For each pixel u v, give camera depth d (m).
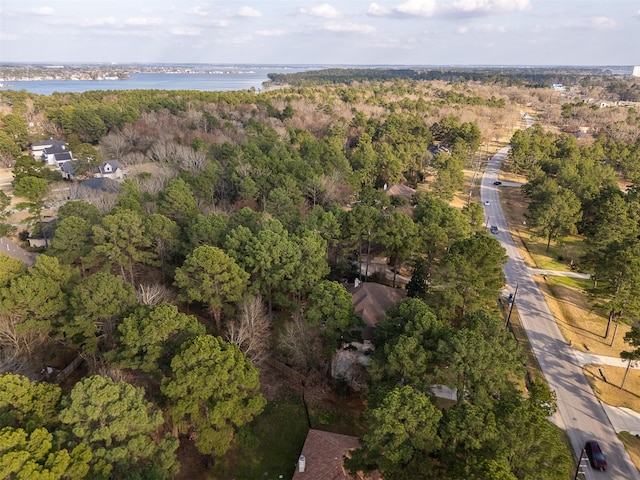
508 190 109.50
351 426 39.41
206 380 30.64
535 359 48.00
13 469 22.81
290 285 48.56
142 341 33.66
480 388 31.14
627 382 44.94
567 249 77.06
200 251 45.09
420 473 26.48
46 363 43.62
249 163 83.75
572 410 41.12
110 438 27.09
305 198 79.56
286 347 44.47
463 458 26.41
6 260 41.81
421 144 122.19
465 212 71.31
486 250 45.81
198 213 62.28
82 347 41.12
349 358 43.78
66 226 51.88
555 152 119.88
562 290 63.06
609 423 39.81
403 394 27.94
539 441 25.70
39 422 27.25
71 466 24.56
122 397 28.22
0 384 27.56
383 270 64.00
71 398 27.47
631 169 109.69
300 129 130.12
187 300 47.38
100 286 38.97
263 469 34.81
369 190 75.75
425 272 52.47
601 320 55.91
